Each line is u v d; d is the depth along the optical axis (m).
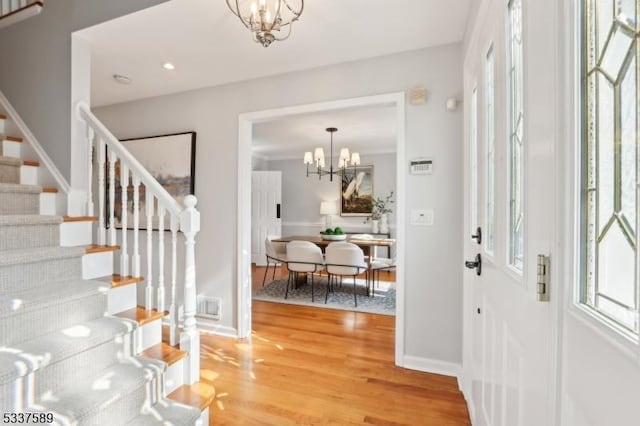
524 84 0.86
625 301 0.48
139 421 1.42
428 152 2.22
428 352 2.25
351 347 2.64
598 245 0.56
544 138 0.73
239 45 2.21
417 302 2.27
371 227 6.55
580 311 0.58
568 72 0.63
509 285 1.01
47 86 2.19
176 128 3.07
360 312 3.55
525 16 0.85
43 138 2.20
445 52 2.18
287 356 2.47
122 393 1.36
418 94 2.23
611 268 0.52
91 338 1.45
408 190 2.28
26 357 1.24
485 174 1.43
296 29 2.01
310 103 2.55
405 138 2.28
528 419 0.83
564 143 0.64
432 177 2.22
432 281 2.23
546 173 0.72
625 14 0.49
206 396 1.65
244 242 2.85
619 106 0.51
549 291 0.70
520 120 0.97
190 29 2.02
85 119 2.15
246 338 2.83
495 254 1.19
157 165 3.12
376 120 4.34
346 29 2.01
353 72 2.42
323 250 4.51
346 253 3.77
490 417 1.29
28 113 2.27
